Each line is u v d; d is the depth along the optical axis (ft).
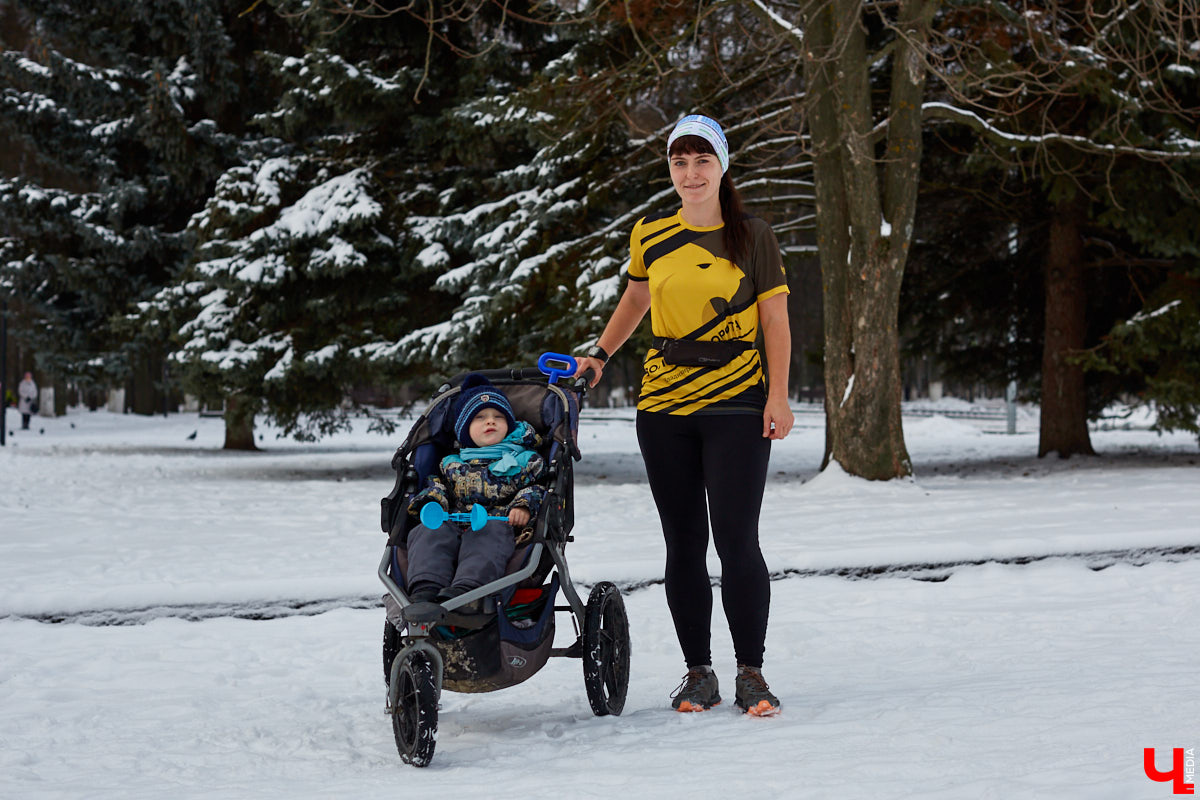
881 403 47.47
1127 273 61.16
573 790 11.04
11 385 177.99
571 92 53.52
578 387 16.29
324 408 69.46
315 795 11.34
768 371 14.89
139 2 84.84
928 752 11.96
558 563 15.06
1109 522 30.99
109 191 85.66
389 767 12.82
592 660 14.79
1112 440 90.33
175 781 12.27
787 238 61.16
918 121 48.03
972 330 70.28
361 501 46.93
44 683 18.34
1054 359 63.62
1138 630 20.40
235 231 65.46
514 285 54.60
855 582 26.50
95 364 89.86
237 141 86.63
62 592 23.43
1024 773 10.90
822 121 48.83
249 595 23.91
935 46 50.06
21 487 52.19
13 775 12.53
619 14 49.11
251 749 13.85
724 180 15.20
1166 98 51.90
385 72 63.26
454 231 59.57
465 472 15.24
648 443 15.25
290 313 64.64
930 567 26.84
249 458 80.84
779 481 56.75
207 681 18.49
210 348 63.87
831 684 16.74
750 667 14.83
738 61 53.26
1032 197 61.57
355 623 23.36
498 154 63.00
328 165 66.28
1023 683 15.67
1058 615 21.97
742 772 11.48
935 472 60.13
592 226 59.57
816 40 47.80
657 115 59.06
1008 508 36.45
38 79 86.48
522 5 62.13
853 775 11.14
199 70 86.12
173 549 31.32
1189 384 53.31
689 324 14.93
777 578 26.45
